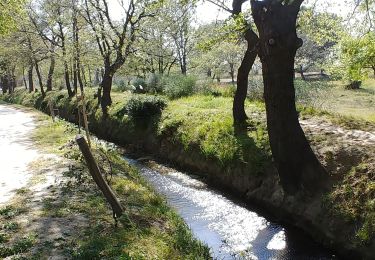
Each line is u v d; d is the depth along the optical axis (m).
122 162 14.54
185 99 23.86
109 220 8.09
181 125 18.16
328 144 11.34
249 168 12.72
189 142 16.52
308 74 52.91
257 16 9.88
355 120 13.80
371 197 8.70
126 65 32.09
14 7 21.09
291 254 8.88
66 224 7.86
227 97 23.83
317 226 9.50
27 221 8.03
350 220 8.76
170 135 18.38
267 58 9.80
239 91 15.23
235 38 13.36
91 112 29.09
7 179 11.26
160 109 21.38
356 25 11.70
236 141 14.03
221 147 14.48
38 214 8.38
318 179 10.04
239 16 10.12
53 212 8.48
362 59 11.67
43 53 43.75
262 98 20.42
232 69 50.00
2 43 43.34
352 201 9.02
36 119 26.78
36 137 18.52
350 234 8.60
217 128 15.66
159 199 10.29
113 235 7.36
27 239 7.13
